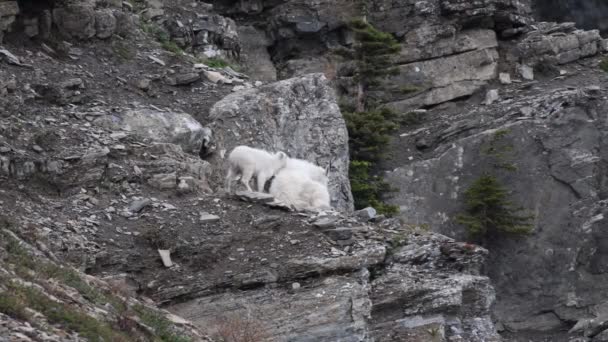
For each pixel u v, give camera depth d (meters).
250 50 111.69
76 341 31.23
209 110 69.00
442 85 112.50
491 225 96.69
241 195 51.50
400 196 99.25
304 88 72.81
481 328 49.72
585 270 97.06
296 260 46.84
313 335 45.28
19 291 32.47
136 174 52.97
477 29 117.06
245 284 45.97
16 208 46.66
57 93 62.75
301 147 70.81
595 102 106.19
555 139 102.31
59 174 51.44
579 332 92.75
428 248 50.25
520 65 116.62
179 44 93.44
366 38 102.25
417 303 48.06
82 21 73.56
